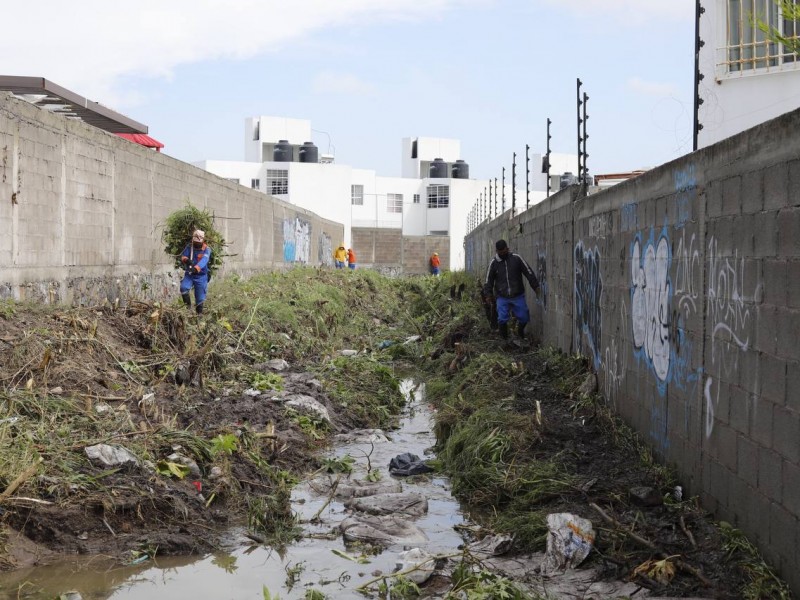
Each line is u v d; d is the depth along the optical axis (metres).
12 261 10.47
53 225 11.78
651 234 7.71
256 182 64.62
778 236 4.79
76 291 12.66
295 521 6.83
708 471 6.07
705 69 14.69
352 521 6.71
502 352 14.30
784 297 4.71
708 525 5.82
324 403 10.92
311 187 64.44
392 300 28.12
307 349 15.27
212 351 11.20
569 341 12.34
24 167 10.82
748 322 5.25
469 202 69.62
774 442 4.86
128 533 6.17
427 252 59.25
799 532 4.54
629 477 7.21
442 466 8.57
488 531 6.50
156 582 5.49
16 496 5.95
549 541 5.84
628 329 8.62
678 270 6.82
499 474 7.53
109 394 8.54
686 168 6.60
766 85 14.15
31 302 10.38
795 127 4.56
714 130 14.65
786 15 5.33
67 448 6.77
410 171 80.06
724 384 5.71
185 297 13.95
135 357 10.09
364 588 5.43
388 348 17.28
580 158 11.93
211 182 20.86
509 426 8.54
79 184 12.75
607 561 5.61
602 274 9.97
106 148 13.89
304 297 18.89
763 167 5.01
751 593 4.79
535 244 16.12
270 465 8.20
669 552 5.58
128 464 6.81
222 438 7.86
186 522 6.49
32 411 7.28
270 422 9.22
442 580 5.60
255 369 12.26
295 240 34.44
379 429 10.61
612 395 9.33
